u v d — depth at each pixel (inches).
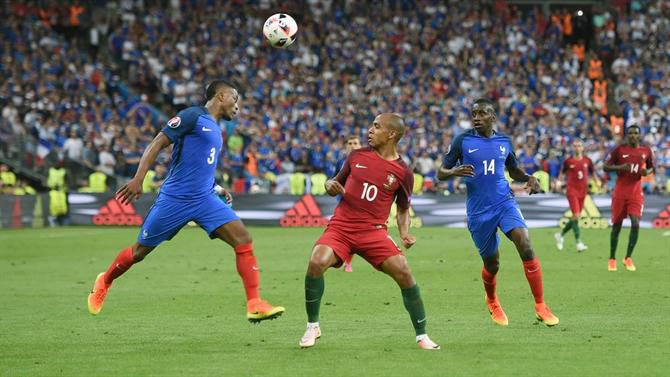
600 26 6658.5
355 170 1364.4
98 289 1482.5
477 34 6328.7
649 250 3127.5
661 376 1202.6
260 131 5255.9
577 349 1386.6
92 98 5344.5
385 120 1364.4
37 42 5703.7
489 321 1667.1
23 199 4409.5
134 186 1369.3
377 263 1373.0
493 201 1616.6
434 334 1529.3
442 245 3324.3
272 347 1417.3
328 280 2309.3
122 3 6230.3
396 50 6195.9
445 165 1654.8
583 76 6200.8
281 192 4896.7
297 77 5856.3
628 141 2506.2
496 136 1631.4
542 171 4510.3
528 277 1593.3
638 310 1792.6
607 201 4325.8
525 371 1232.2
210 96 1459.2
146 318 1722.4
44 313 1796.3
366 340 1470.2
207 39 6058.1
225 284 2237.9
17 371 1259.8
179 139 1407.5
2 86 5241.1
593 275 2399.1
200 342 1467.8
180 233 4020.7
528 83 6003.9
